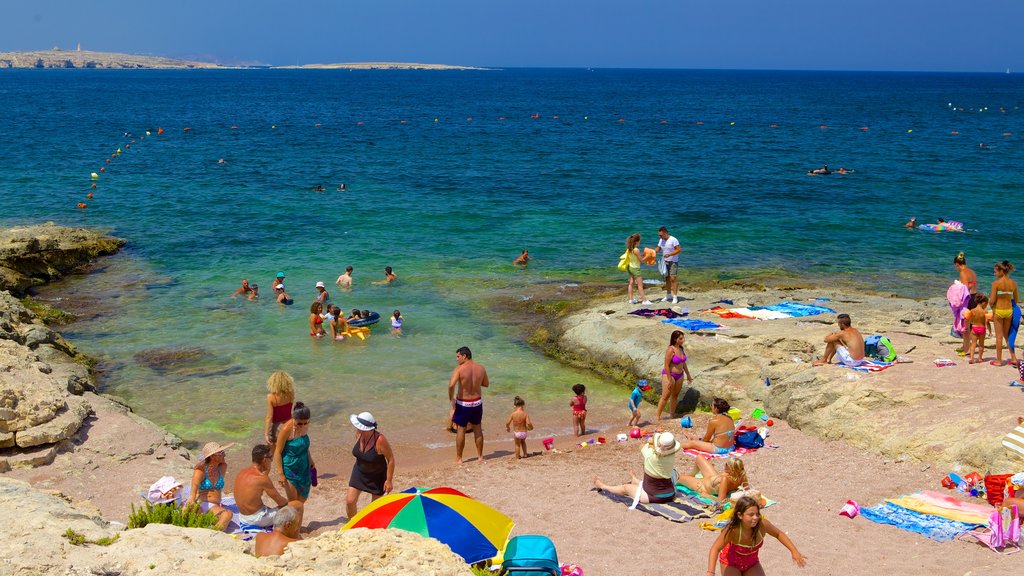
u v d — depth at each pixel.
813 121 104.31
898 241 34.06
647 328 20.47
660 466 12.15
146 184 45.91
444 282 27.56
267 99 150.25
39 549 7.25
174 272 28.41
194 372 19.30
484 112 121.12
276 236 34.03
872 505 11.95
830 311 21.69
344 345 21.41
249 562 7.25
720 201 43.22
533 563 8.79
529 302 25.31
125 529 9.03
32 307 23.12
